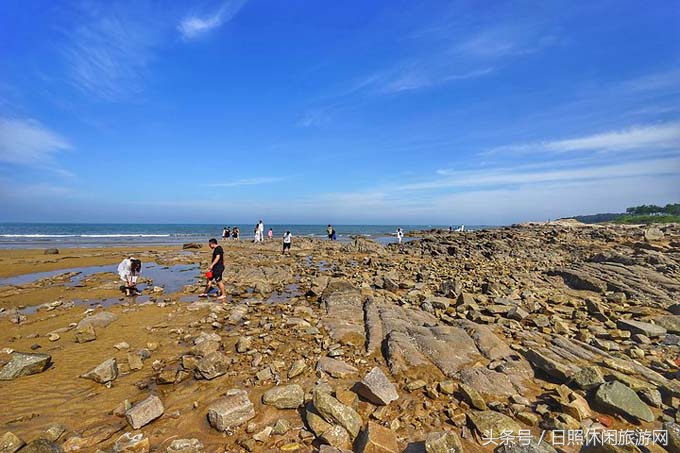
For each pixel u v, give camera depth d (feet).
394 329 27.04
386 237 215.92
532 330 29.04
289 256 89.97
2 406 17.88
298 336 27.20
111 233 239.50
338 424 15.11
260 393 18.94
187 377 21.13
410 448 14.42
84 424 16.33
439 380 20.13
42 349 25.49
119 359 23.59
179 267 70.95
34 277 58.08
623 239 91.91
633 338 27.76
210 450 14.43
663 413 17.12
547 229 130.72
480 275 56.90
